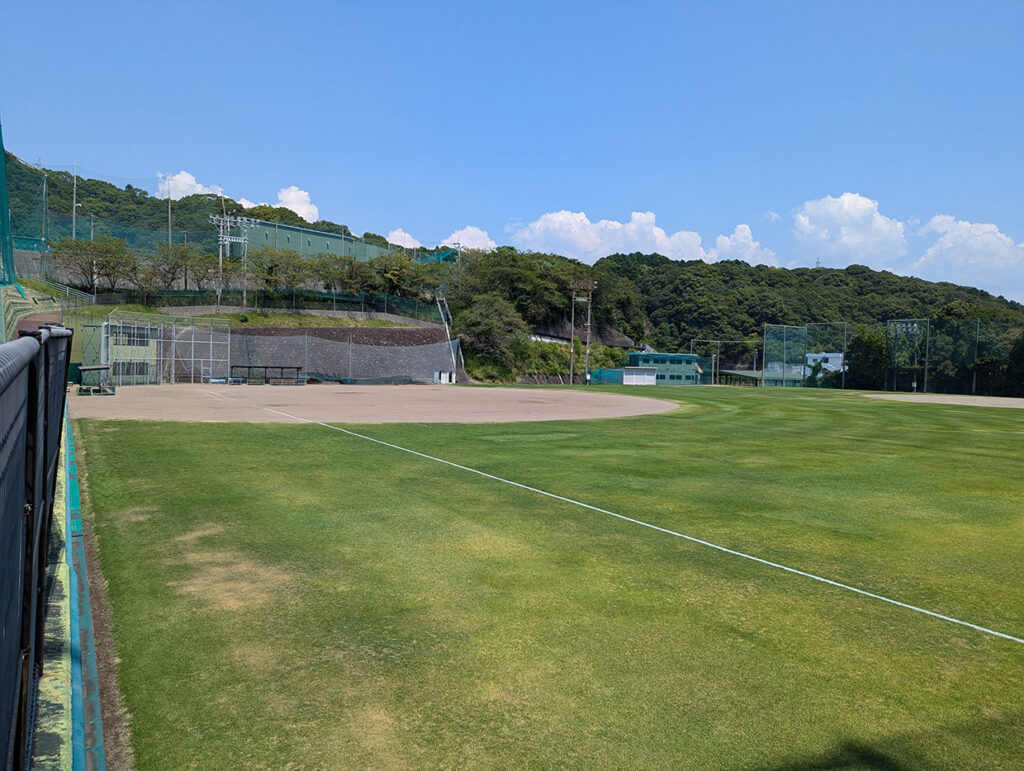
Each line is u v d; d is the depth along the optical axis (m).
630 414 21.44
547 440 13.85
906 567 5.81
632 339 102.56
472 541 6.23
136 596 4.69
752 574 5.50
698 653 3.99
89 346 35.72
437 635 4.15
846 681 3.70
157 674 3.59
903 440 15.77
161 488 8.16
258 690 3.44
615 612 4.60
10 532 1.88
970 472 11.05
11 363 1.58
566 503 7.91
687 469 10.64
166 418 15.88
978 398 40.94
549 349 77.19
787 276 134.88
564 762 2.89
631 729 3.16
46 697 3.08
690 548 6.19
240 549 5.81
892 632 4.40
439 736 3.07
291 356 48.94
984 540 6.75
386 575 5.24
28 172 43.53
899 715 3.36
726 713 3.33
